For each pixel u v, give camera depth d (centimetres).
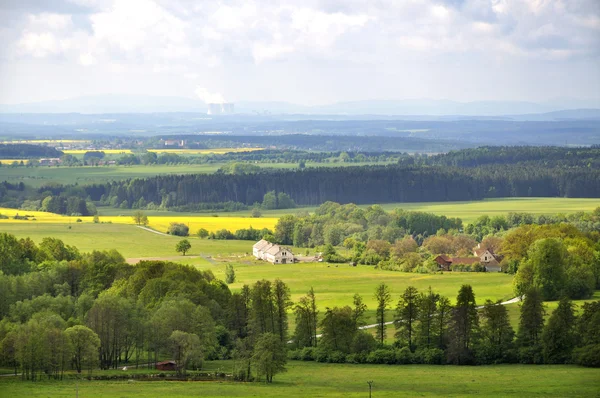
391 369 16550
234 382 15075
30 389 13862
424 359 17288
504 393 13850
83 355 15825
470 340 17412
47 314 17788
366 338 17825
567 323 16988
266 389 14225
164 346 16812
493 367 16625
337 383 14988
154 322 17012
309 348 18100
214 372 16162
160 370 16388
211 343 17812
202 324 17700
